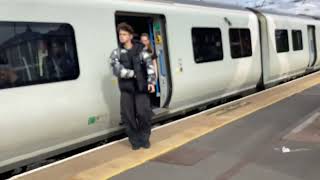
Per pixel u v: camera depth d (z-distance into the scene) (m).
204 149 7.05
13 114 6.24
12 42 6.29
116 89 7.95
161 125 9.37
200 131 8.20
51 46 6.86
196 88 10.62
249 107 10.69
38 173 6.03
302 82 16.06
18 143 6.40
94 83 7.53
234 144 7.33
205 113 10.00
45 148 6.93
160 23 9.55
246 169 6.08
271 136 7.82
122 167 6.21
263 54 14.73
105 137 8.08
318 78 17.48
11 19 6.28
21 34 6.42
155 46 9.58
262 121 9.08
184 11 10.30
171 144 7.34
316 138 7.62
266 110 10.28
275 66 15.54
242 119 9.28
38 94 6.60
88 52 7.46
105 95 7.74
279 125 8.69
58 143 7.13
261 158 6.56
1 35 6.16
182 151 6.95
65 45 7.09
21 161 6.57
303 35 18.67
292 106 10.75
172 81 9.65
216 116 9.62
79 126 7.38
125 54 6.72
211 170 6.06
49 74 6.80
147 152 6.90
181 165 6.27
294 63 17.50
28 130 6.49
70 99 7.10
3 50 6.18
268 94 12.91
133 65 6.73
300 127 8.49
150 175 5.89
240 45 12.95
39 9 6.69
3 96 6.12
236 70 12.61
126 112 6.94
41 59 6.69
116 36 8.03
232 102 11.52
